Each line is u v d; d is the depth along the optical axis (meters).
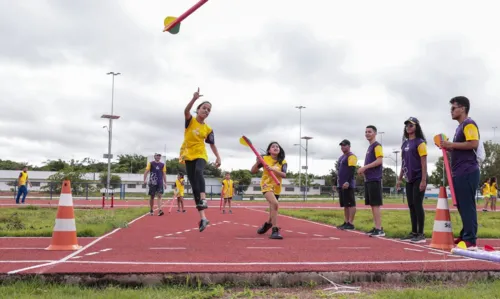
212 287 3.56
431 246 5.75
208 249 5.35
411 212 6.68
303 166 53.00
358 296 3.41
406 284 3.81
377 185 7.39
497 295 3.33
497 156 71.38
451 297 3.24
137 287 3.59
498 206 28.08
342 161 8.71
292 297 3.38
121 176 61.28
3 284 3.54
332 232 8.02
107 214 11.59
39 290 3.39
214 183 51.84
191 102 5.59
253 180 67.31
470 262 4.39
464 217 5.35
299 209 18.47
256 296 3.41
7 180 59.59
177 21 5.31
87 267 3.87
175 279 3.63
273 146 7.12
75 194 35.44
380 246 5.86
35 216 11.70
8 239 6.30
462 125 5.46
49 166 83.56
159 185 12.97
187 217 12.24
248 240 6.51
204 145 5.89
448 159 5.66
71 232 5.20
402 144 6.85
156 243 5.94
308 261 4.44
